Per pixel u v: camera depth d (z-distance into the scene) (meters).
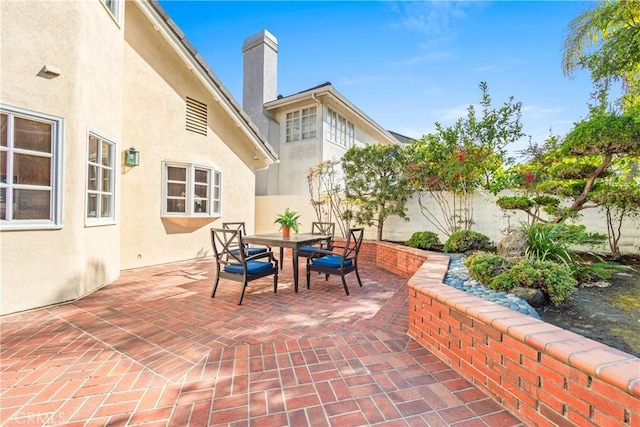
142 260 7.65
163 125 8.01
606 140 4.56
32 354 3.21
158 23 7.39
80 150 4.96
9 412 2.30
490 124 7.50
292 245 5.62
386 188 8.59
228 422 2.21
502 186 7.48
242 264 5.00
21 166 4.34
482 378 2.58
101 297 5.20
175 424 2.19
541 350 2.08
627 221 5.96
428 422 2.21
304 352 3.27
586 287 4.03
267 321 4.19
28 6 4.30
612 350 1.94
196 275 6.95
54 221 4.65
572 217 6.17
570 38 5.78
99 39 5.54
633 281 4.24
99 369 2.93
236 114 9.70
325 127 13.43
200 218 8.82
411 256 6.68
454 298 3.04
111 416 2.27
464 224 7.89
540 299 3.43
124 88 7.18
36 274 4.49
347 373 2.86
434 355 3.20
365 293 5.59
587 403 1.80
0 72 4.07
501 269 4.05
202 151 9.04
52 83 4.55
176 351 3.30
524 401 2.20
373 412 2.32
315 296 5.39
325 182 12.70
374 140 18.31
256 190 14.45
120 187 6.96
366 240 9.40
